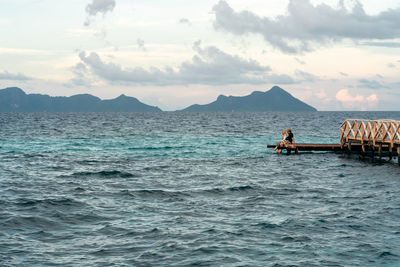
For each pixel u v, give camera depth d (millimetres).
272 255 10820
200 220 14008
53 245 11477
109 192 18594
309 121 120125
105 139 50250
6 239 11828
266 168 26891
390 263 10297
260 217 14398
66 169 25547
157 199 17312
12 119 130000
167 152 36250
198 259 10523
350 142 34094
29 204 15852
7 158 30594
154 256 10703
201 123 106000
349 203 16578
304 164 28953
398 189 19547
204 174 24219
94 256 10680
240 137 54438
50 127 77938
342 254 10875
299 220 13992
